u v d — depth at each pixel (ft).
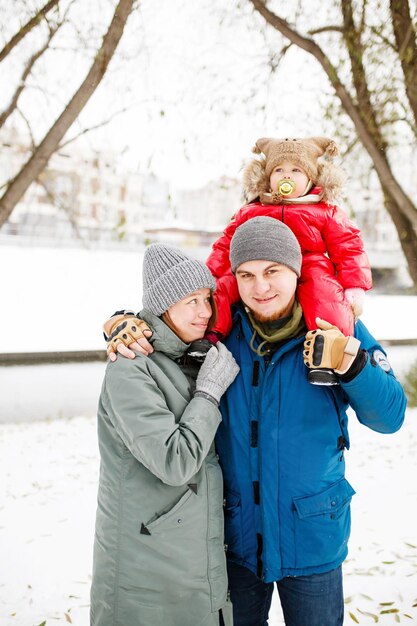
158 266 5.38
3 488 14.52
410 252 19.52
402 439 18.42
